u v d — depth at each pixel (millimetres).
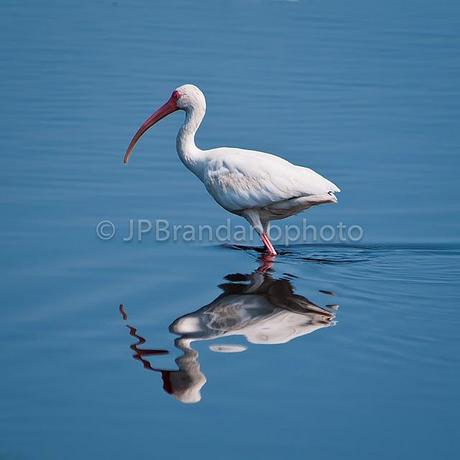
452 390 10508
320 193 14742
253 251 15438
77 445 9242
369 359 11234
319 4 36375
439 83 26062
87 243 15188
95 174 18656
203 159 15867
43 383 10422
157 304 12766
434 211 17422
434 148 20922
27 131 21109
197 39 30234
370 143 21109
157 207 17094
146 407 9992
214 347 11438
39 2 35188
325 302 13047
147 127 16766
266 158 15242
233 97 24094
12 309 12422
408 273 14391
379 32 31859
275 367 10961
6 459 8984
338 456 9180
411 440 9484
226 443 9359
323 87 25297
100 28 31500
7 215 16328
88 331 11797
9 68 26234
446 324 12320
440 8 36156
